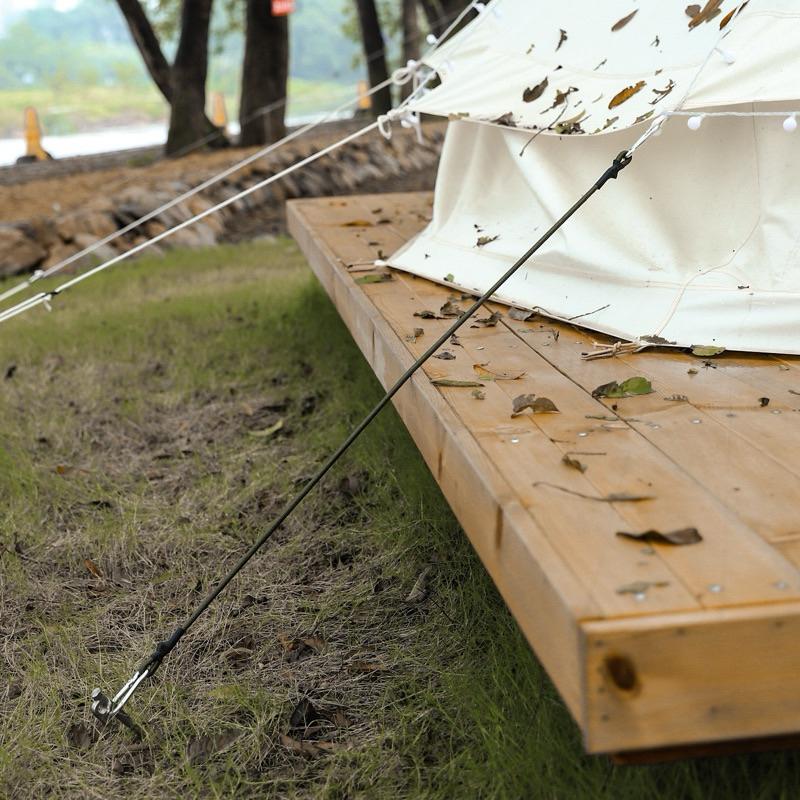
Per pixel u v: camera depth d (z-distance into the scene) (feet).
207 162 42.01
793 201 8.68
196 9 49.37
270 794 6.34
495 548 5.63
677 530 5.10
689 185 9.30
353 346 15.78
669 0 10.05
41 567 9.51
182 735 6.90
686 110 8.91
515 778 5.91
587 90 10.28
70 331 17.98
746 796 5.59
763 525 5.23
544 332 9.29
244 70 50.03
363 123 65.62
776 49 8.53
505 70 11.68
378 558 9.29
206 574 9.24
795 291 8.46
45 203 34.14
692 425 6.73
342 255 13.50
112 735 6.98
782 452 6.22
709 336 8.56
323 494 10.80
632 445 6.39
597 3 10.99
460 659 7.50
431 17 58.65
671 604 4.45
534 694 6.66
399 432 11.66
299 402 13.76
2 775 6.59
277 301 19.19
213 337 17.35
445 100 11.81
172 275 23.77
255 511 10.56
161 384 15.10
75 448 12.59
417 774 6.25
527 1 12.19
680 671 4.35
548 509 5.41
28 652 8.06
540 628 4.85
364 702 7.22
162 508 10.74
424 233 12.87
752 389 7.47
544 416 6.97
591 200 9.92
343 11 89.15
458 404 7.24
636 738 4.36
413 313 10.10
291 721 7.04
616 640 4.27
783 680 4.41
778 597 4.48
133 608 8.79
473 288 10.92
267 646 7.98
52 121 219.61
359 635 8.12
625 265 9.57
